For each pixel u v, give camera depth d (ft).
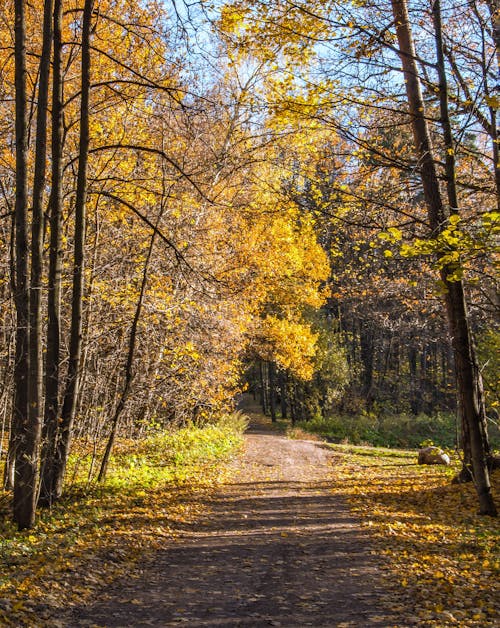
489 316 45.01
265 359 100.53
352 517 34.91
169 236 49.96
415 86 34.32
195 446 62.13
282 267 76.79
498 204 32.68
